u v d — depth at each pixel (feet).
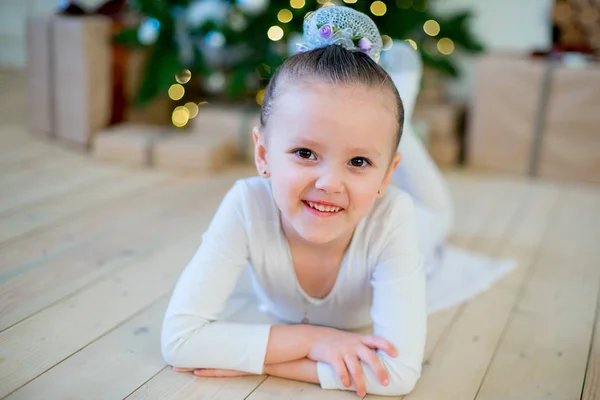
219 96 9.59
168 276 4.94
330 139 3.07
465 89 9.65
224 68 9.34
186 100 9.48
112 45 8.43
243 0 7.98
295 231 3.57
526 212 6.97
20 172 7.29
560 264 5.58
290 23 8.16
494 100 8.30
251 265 3.88
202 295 3.59
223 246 3.63
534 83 8.05
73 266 5.00
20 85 11.53
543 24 9.18
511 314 4.64
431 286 5.04
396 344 3.48
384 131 3.18
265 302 4.23
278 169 3.22
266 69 8.53
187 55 8.85
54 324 4.14
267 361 3.59
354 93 3.09
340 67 3.14
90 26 8.09
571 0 8.55
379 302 3.58
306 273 3.73
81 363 3.72
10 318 4.17
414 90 5.22
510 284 5.14
